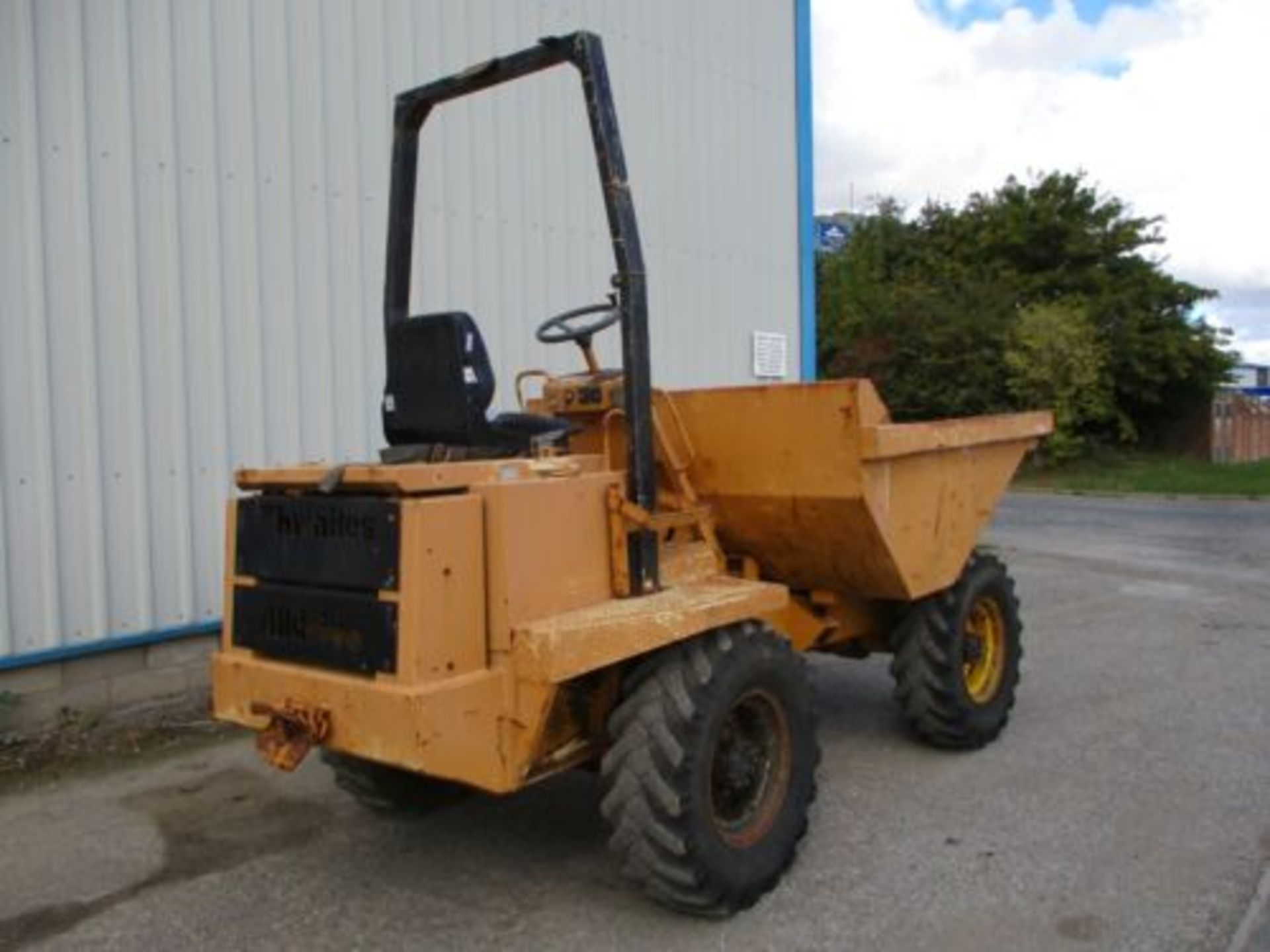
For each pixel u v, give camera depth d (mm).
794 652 4191
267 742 3756
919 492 4883
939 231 35812
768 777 4051
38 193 5539
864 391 4434
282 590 3834
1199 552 13188
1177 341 29062
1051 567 11883
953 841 4391
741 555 5098
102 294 5766
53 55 5566
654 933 3699
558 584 3697
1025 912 3785
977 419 5203
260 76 6344
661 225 8953
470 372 3977
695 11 9203
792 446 4566
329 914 3895
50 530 5613
